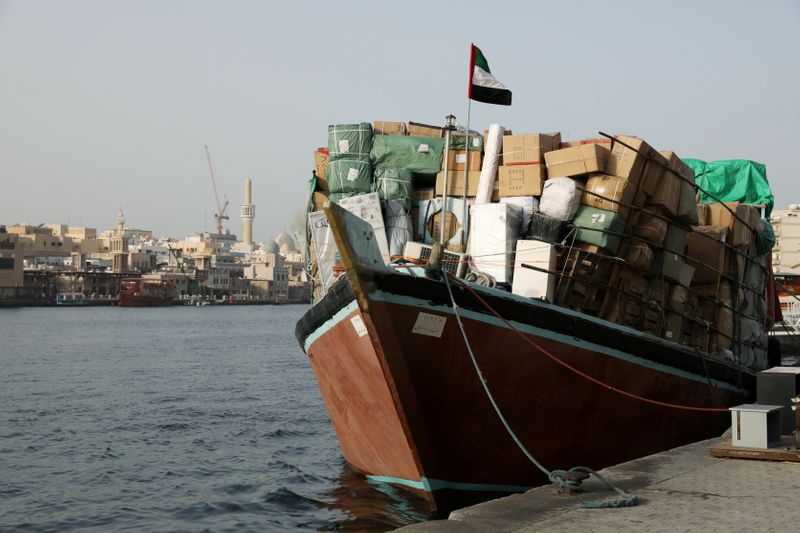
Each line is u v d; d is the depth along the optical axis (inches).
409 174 692.1
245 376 1934.1
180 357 2618.1
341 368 588.1
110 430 1119.6
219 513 661.3
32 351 2935.5
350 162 698.8
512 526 339.6
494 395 558.6
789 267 2406.5
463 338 534.0
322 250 682.8
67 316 7042.3
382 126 731.4
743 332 821.2
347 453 722.2
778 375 527.5
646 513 351.9
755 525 328.8
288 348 3088.1
